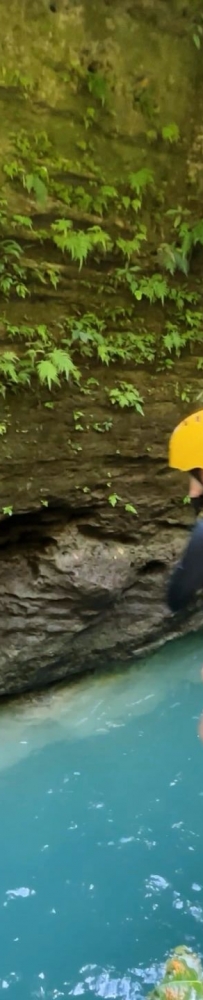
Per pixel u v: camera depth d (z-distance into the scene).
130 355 3.68
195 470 1.78
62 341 3.43
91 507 3.86
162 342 3.80
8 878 2.92
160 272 3.70
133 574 4.02
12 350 3.30
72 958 2.60
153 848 3.09
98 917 2.76
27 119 3.06
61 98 3.12
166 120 3.46
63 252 3.32
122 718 3.91
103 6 3.10
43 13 2.96
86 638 3.99
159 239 3.64
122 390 3.70
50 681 3.99
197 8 3.31
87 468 3.73
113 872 2.96
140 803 3.32
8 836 3.12
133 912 2.78
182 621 4.41
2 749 3.59
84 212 3.34
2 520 3.56
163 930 2.71
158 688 4.14
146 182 3.48
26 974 2.52
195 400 3.99
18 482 3.52
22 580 3.70
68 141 3.20
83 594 3.79
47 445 3.54
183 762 3.61
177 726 3.85
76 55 3.10
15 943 2.65
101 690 4.09
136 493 3.97
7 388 3.31
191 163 3.60
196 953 2.60
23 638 3.71
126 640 4.18
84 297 3.48
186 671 4.30
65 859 3.02
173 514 4.14
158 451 3.95
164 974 2.50
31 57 2.99
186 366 3.93
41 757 3.57
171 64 3.38
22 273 3.21
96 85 3.16
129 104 3.33
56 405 3.50
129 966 2.56
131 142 3.40
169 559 4.14
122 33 3.19
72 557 3.78
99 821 3.23
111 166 3.38
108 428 3.72
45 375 3.22
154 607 4.21
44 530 3.79
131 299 3.64
